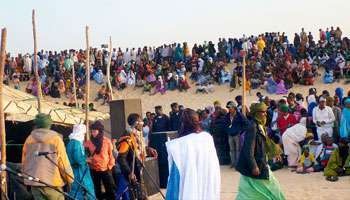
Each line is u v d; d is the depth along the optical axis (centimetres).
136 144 858
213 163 614
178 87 3312
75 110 1473
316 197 1017
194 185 600
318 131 1387
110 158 929
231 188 1163
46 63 3722
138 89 3412
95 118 1475
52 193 724
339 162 1212
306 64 3027
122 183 870
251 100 2914
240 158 687
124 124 1098
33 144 734
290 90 2941
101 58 3653
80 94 3359
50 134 739
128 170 839
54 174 726
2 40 817
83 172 851
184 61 3609
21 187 888
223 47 3544
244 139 686
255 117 695
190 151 607
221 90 3197
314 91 1664
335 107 1411
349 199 988
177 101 3181
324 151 1298
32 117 1255
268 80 2977
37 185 719
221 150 1574
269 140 698
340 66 2981
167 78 3372
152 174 1077
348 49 3148
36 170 722
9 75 3747
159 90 3322
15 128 1270
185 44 3638
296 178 1240
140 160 862
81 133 870
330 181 1177
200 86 3234
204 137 618
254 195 681
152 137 1152
